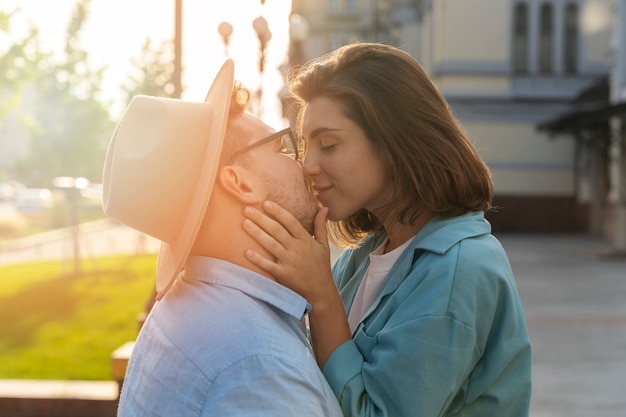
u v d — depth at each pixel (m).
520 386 1.51
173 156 1.34
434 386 1.38
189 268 1.41
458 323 1.40
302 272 1.40
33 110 30.25
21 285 12.20
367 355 1.47
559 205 25.09
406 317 1.42
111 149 1.46
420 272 1.47
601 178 23.95
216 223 1.37
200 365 1.26
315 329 1.44
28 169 38.47
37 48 17.17
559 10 25.30
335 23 36.25
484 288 1.44
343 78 1.49
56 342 7.41
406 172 1.50
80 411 4.92
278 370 1.23
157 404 1.30
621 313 9.88
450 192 1.51
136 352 1.44
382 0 32.03
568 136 24.94
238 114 1.42
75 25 28.88
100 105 31.58
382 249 1.73
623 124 18.23
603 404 5.59
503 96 24.86
